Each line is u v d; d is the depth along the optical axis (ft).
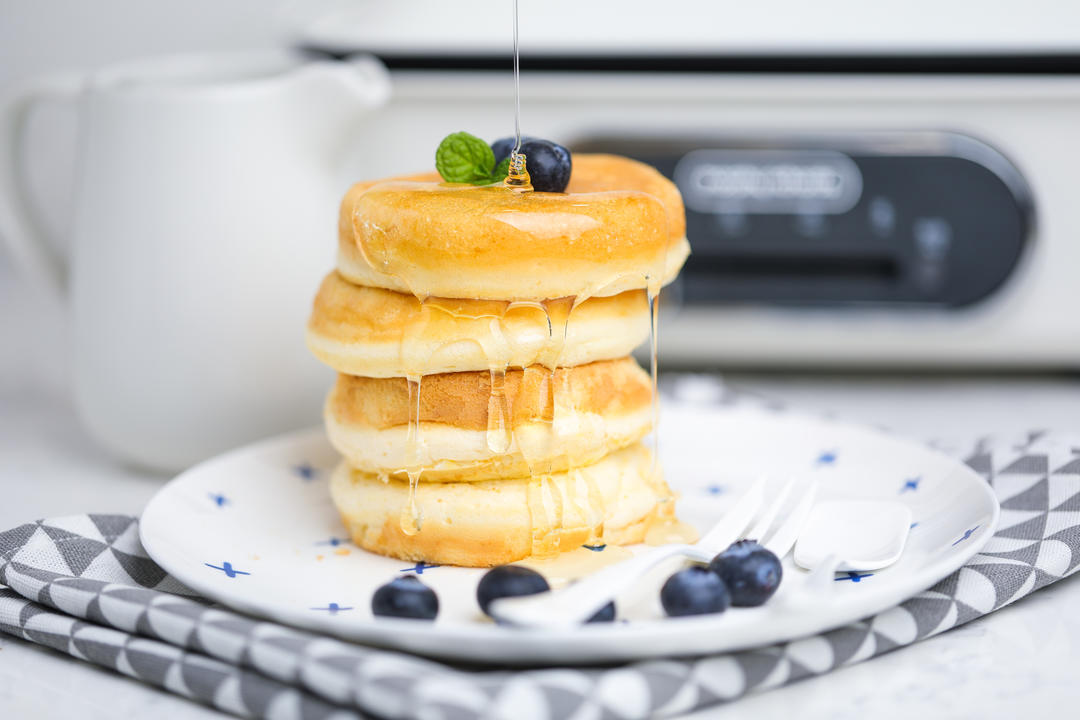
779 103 2.33
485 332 1.76
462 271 1.74
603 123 2.35
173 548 1.77
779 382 2.55
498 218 1.73
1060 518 1.82
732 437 2.12
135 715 1.59
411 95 2.33
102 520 1.84
